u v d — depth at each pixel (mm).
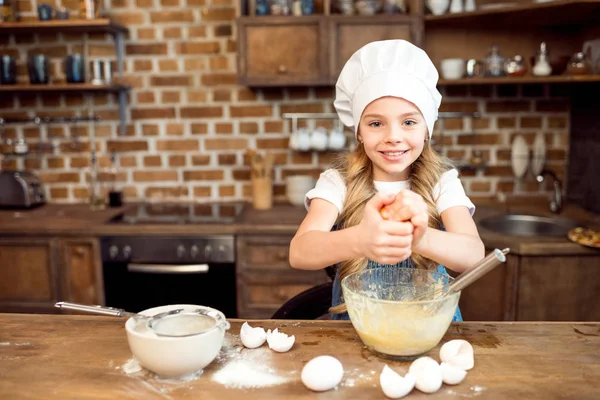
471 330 981
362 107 1168
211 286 2381
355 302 864
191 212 2619
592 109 2428
